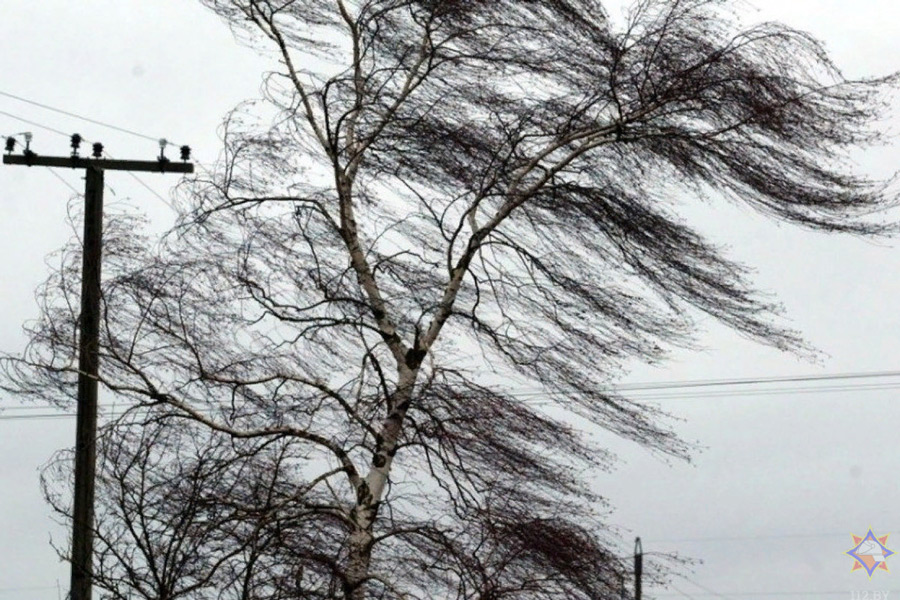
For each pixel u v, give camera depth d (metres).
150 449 17.62
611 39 19.11
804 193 18.77
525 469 17.91
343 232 18.72
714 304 18.86
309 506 17.58
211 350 18.42
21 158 20.30
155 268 18.45
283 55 19.27
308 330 18.52
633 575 17.89
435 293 18.86
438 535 17.33
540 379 18.62
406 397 18.14
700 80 18.50
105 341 18.48
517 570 17.31
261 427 18.22
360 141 19.08
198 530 17.22
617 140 18.88
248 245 18.52
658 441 18.64
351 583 17.19
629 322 18.73
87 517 18.31
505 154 19.11
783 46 18.84
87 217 19.50
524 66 19.14
